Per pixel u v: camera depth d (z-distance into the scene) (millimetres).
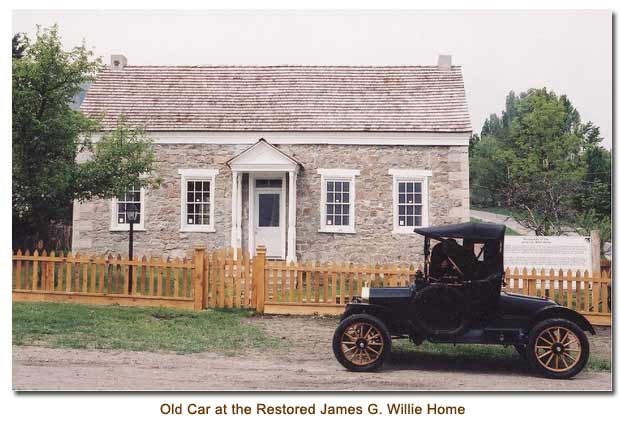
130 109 21094
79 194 17156
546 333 9805
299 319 13844
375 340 9938
